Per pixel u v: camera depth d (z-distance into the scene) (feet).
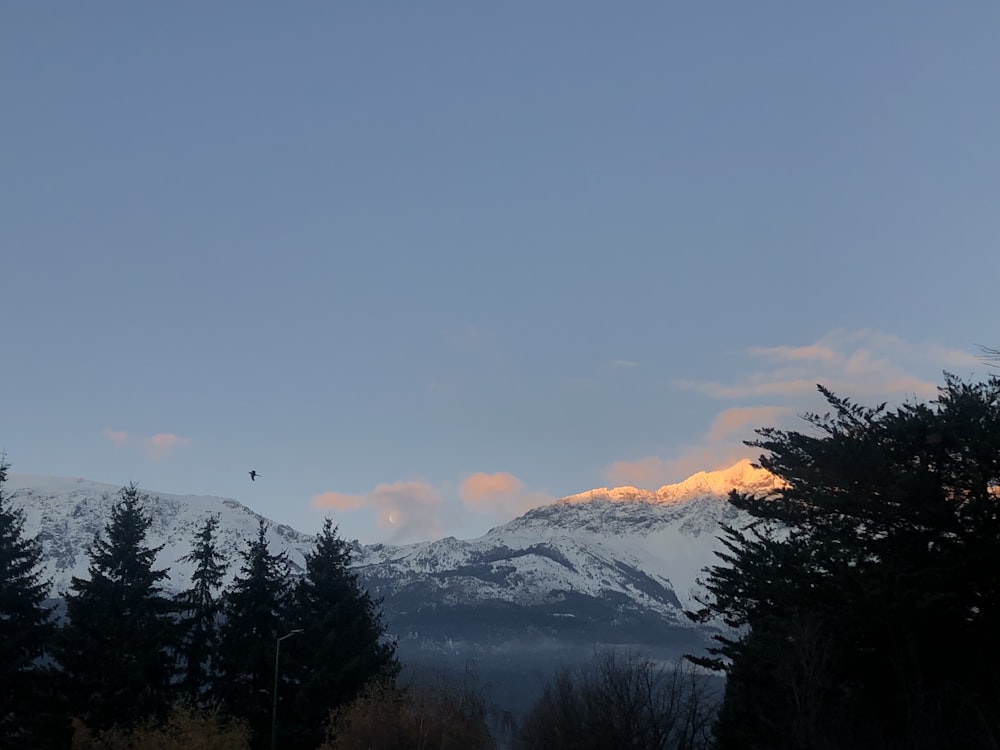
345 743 178.70
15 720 191.52
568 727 190.29
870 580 124.98
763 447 164.04
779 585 148.97
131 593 201.77
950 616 127.03
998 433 131.54
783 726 132.26
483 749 195.93
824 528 150.71
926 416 139.54
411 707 188.85
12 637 193.77
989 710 111.14
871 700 133.80
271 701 207.82
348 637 214.48
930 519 135.33
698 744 180.14
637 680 208.95
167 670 206.80
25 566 201.98
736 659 161.48
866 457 141.90
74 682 191.42
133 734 174.60
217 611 222.28
